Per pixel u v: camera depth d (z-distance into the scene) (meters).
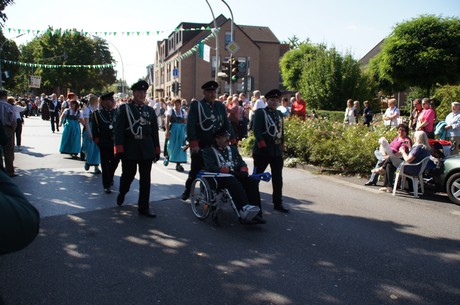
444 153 9.27
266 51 45.88
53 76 52.31
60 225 5.66
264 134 6.49
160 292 3.75
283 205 6.99
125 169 6.35
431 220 6.28
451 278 4.21
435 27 24.94
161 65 51.97
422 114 10.52
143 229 5.57
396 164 8.02
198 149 6.46
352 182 9.11
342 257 4.70
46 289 3.77
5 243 1.35
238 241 5.16
